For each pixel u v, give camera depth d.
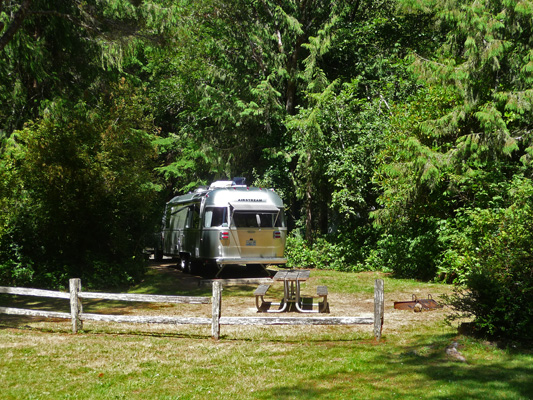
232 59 24.14
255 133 24.84
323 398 5.11
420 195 15.09
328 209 24.81
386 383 5.54
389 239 17.11
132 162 16.47
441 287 13.45
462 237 13.02
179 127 28.77
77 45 16.22
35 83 18.41
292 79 23.95
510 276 7.26
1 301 12.26
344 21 24.78
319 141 19.75
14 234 14.80
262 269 18.80
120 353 6.98
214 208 16.22
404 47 23.72
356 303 11.46
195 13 23.19
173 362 6.52
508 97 13.30
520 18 13.57
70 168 14.72
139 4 14.35
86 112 17.97
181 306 11.44
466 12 13.38
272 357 6.75
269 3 23.64
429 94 15.91
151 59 25.14
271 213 16.39
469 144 13.53
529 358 6.29
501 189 13.48
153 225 17.62
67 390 5.48
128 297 8.12
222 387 5.54
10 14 14.06
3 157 15.62
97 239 15.93
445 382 5.46
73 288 8.44
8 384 5.67
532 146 13.81
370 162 18.83
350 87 20.22
